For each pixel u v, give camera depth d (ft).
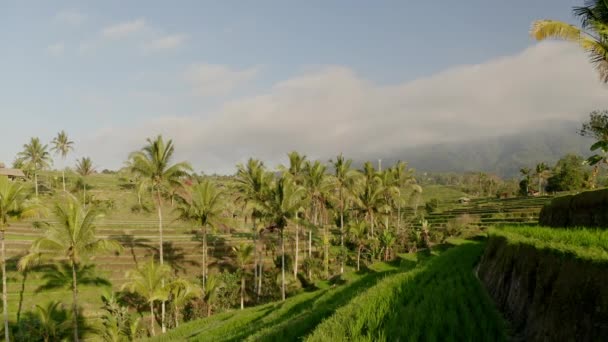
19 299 130.00
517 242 40.06
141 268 123.03
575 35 51.31
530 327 29.27
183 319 142.31
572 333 22.33
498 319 33.86
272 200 143.54
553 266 28.04
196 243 202.59
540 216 81.30
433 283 48.26
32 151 288.71
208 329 92.48
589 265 22.85
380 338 26.78
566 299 24.06
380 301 37.68
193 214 142.82
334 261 198.18
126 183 347.97
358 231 191.62
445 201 446.19
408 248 205.46
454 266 65.57
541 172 373.20
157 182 133.28
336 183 193.88
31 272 145.07
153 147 132.05
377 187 203.10
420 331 28.71
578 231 35.70
